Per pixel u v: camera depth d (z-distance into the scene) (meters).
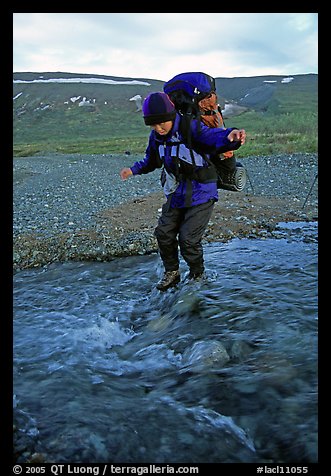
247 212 8.88
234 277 5.14
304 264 5.59
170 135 4.21
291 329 3.79
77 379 3.33
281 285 4.84
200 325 4.08
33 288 5.78
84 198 11.93
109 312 4.93
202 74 4.27
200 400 2.95
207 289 4.77
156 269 6.15
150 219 8.85
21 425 2.66
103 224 8.61
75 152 33.44
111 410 2.83
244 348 3.58
